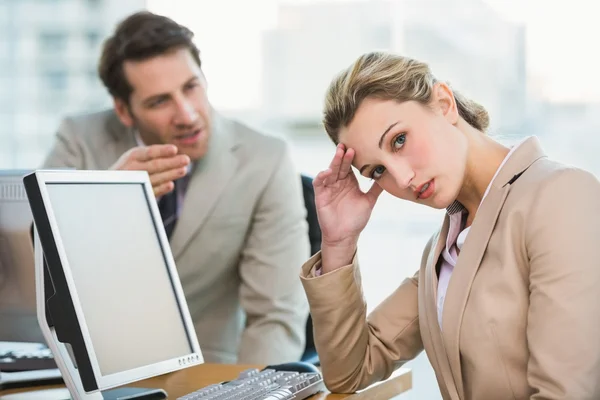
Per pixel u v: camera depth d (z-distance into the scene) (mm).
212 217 3154
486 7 4719
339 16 5031
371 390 2215
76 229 1878
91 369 1773
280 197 3215
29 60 5664
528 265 1792
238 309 3340
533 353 1705
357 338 2168
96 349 1841
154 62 3025
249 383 2025
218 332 3256
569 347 1653
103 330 1874
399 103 1931
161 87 3037
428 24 4848
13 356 2430
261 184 3201
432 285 2051
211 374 2373
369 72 1945
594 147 4574
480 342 1837
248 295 3174
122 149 3312
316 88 5117
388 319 2273
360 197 2197
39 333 2406
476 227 1887
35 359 2395
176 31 3064
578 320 1657
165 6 5277
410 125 1926
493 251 1847
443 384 2045
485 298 1834
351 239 2197
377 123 1934
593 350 1648
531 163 1874
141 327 1981
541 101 4641
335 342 2152
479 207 1897
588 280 1672
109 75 3139
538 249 1737
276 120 5191
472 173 1975
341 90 1978
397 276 5070
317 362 2992
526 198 1806
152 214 2133
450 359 1914
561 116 4613
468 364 1890
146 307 2018
